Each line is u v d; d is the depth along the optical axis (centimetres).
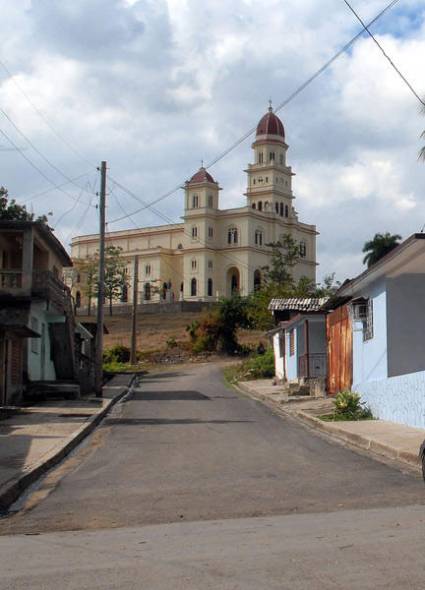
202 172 10675
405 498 997
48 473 1318
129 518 934
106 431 1952
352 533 779
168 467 1330
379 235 6069
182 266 10962
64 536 840
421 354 1992
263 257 10650
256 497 1039
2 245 3303
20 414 2298
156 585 607
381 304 2059
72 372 3528
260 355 5131
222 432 1867
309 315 3062
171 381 4188
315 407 2383
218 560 682
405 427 1759
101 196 3259
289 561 667
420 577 605
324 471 1250
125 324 8312
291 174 11262
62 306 3356
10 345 2673
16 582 634
